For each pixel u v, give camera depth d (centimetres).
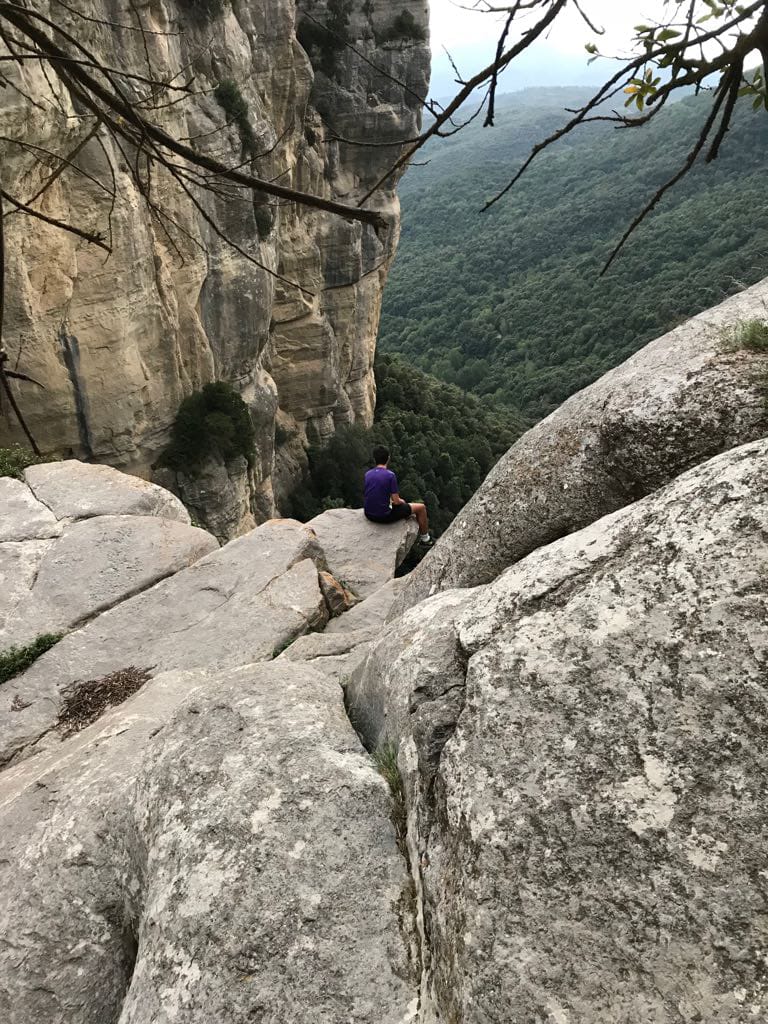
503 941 141
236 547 607
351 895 185
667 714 156
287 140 2552
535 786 159
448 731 196
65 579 560
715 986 123
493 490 366
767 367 285
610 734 159
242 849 197
